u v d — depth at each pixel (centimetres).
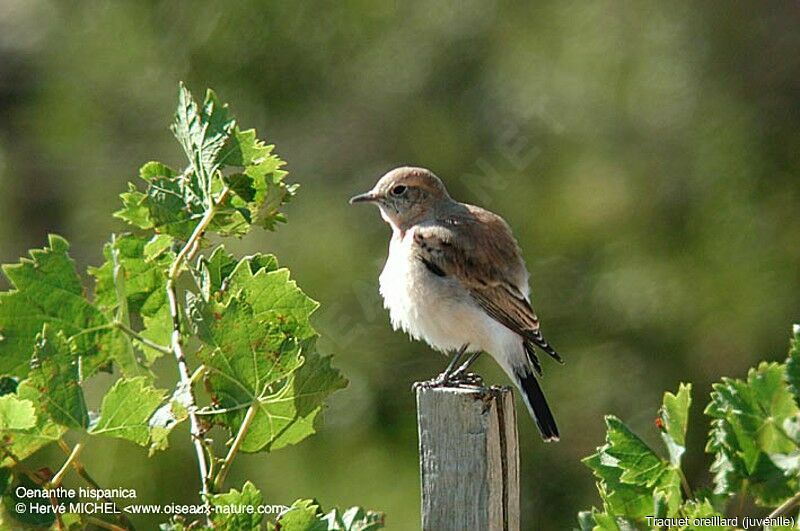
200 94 1430
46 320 660
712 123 1399
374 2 1436
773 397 637
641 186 1404
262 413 629
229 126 672
